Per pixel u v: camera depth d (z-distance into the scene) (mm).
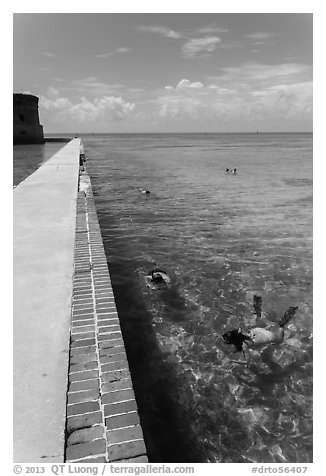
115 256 10500
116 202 18531
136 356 5926
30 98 58062
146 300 7773
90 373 3471
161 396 5102
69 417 2969
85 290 5203
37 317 4543
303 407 4922
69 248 7051
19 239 7586
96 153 61688
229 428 4605
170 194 21016
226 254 10703
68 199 11586
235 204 18234
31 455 2670
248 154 61938
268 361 5848
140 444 2756
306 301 7809
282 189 23219
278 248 11312
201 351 6070
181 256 10539
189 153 64125
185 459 4156
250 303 7707
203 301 7766
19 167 26516
